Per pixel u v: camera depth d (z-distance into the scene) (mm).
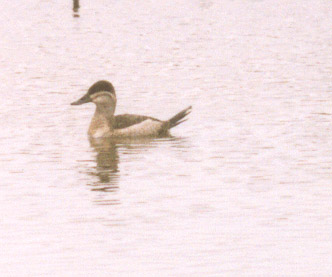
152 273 13227
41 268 13477
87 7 48625
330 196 16922
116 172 19047
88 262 13672
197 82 29281
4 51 35406
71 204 16672
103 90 22969
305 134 22141
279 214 15859
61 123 24125
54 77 30266
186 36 39000
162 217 15789
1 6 49250
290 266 13422
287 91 27609
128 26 41844
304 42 37250
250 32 40062
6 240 14703
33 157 20406
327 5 49312
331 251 14000
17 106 25984
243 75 30406
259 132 22484
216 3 50250
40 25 42219
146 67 32062
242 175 18531
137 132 22922
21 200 16953
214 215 15867
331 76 29953
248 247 14227
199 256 13859
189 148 21188
